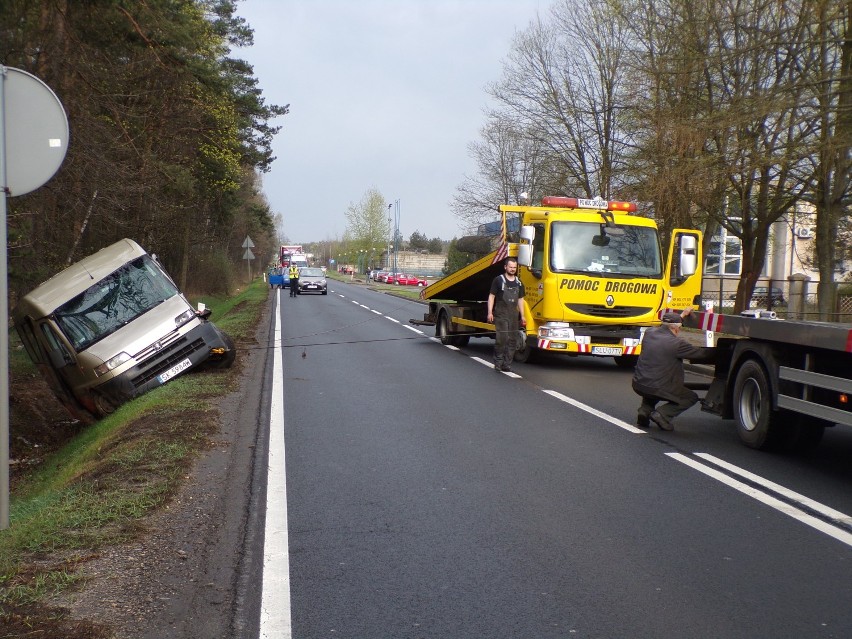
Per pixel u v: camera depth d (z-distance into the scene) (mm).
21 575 4816
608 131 31875
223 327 23375
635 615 4500
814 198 22062
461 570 5152
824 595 4777
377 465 7801
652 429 9656
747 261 25594
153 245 29219
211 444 8406
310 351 18016
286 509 6383
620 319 14789
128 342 12211
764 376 8305
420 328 25203
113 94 19203
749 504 6605
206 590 4758
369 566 5207
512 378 14008
